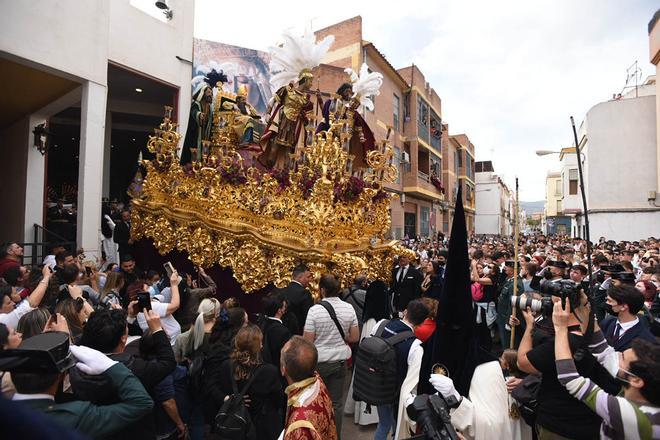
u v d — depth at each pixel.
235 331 4.66
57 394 3.07
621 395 3.21
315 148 8.50
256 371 4.03
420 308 4.57
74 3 10.38
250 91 19.02
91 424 2.60
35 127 12.88
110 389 2.86
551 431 3.31
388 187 26.20
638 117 24.36
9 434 0.70
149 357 3.71
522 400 3.74
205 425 5.06
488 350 3.76
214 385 4.26
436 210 38.09
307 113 9.17
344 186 8.84
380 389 4.20
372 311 6.38
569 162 33.88
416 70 30.38
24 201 12.77
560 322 3.20
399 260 10.46
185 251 9.63
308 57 9.05
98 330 3.42
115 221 13.21
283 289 6.42
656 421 2.58
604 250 14.75
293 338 3.52
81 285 6.63
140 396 2.86
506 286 8.55
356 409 6.12
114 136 22.89
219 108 10.79
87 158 10.66
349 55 22.98
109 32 12.56
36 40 9.60
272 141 9.22
